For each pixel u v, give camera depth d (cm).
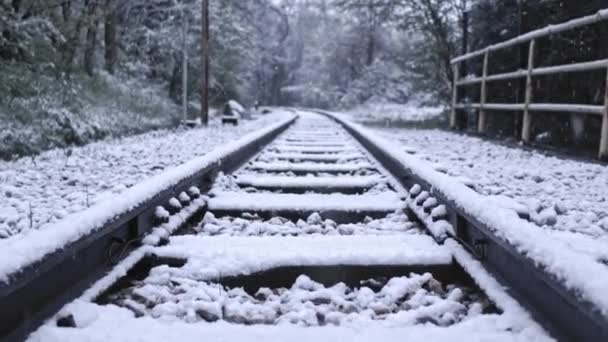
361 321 197
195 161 435
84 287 218
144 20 2089
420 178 387
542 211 347
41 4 1222
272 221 381
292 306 219
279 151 839
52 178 525
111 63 1788
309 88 6544
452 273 265
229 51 2389
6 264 162
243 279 252
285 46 6431
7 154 709
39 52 1205
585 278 151
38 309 190
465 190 288
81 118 1016
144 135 1149
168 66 2178
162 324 181
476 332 177
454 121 1430
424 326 186
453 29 1798
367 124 1831
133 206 267
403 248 275
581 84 993
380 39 5088
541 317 187
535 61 1109
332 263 258
